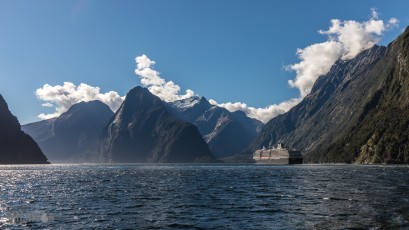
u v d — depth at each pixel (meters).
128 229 44.97
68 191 92.94
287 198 71.75
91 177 163.12
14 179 149.62
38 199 75.81
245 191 87.81
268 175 163.75
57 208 62.00
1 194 86.56
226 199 72.12
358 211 53.06
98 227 46.16
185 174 187.00
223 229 44.25
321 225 44.69
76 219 51.41
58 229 45.09
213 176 162.50
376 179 118.31
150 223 48.31
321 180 119.75
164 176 166.88
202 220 49.88
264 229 43.69
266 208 59.00
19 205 66.31
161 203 67.06
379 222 45.06
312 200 67.06
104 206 63.88
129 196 79.44
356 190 82.31
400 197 67.56
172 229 44.78
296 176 149.75
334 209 55.62
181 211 57.41
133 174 192.50
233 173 193.12
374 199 65.31
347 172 174.12
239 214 53.91
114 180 138.50
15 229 45.25
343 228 42.59
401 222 44.78
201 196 77.94
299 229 43.09
